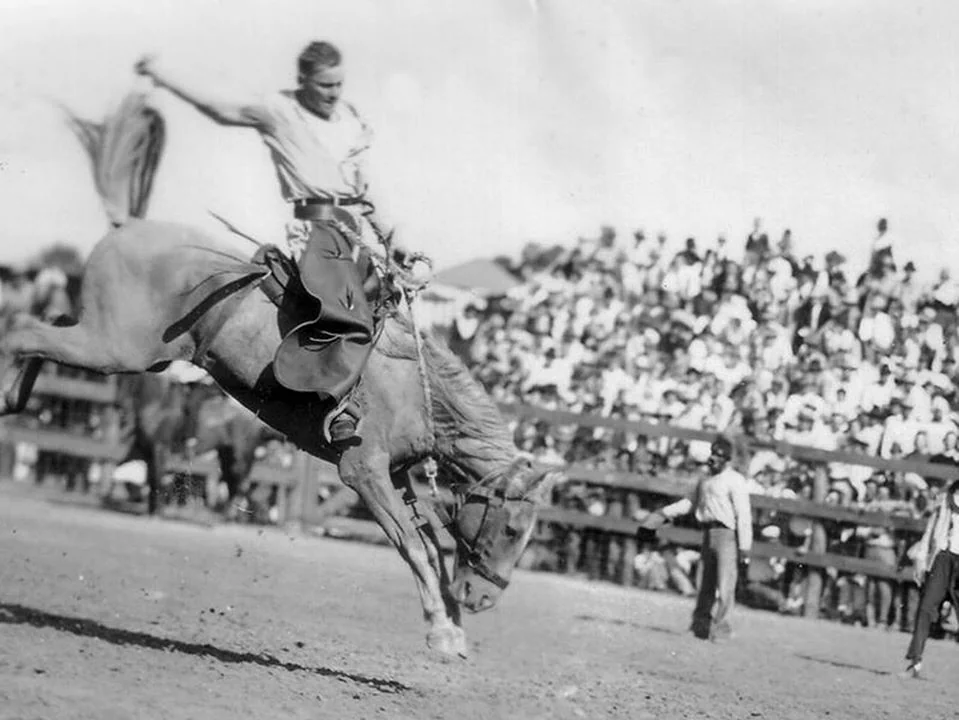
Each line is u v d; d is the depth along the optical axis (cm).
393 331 786
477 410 785
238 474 1698
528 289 1802
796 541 1542
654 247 1780
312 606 1095
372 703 710
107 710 602
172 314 785
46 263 2169
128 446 1878
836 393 1591
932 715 917
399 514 770
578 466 1603
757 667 1058
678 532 1561
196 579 1163
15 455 2003
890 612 1515
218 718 621
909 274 1662
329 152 807
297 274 782
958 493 1116
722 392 1619
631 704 813
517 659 955
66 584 1019
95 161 862
